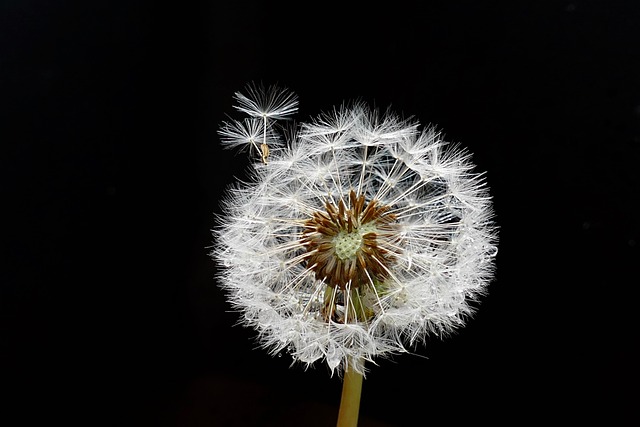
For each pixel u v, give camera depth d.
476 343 0.28
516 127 0.27
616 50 0.26
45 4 0.27
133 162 0.28
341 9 0.27
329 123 0.25
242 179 0.28
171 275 0.28
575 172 0.27
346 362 0.23
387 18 0.27
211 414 0.29
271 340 0.24
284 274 0.24
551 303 0.27
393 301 0.24
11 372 0.28
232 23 0.27
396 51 0.27
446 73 0.27
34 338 0.28
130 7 0.27
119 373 0.29
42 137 0.27
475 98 0.27
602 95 0.26
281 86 0.27
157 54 0.27
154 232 0.28
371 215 0.24
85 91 0.27
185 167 0.28
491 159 0.27
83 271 0.28
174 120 0.27
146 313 0.28
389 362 0.28
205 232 0.28
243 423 0.29
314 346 0.23
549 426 0.28
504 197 0.27
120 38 0.27
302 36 0.27
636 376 0.27
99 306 0.28
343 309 0.24
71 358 0.28
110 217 0.28
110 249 0.28
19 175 0.27
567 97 0.26
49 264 0.28
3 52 0.27
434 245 0.24
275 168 0.24
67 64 0.27
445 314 0.24
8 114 0.27
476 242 0.24
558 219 0.27
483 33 0.26
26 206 0.27
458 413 0.28
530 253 0.27
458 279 0.24
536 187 0.27
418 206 0.24
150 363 0.29
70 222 0.28
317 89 0.27
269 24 0.27
